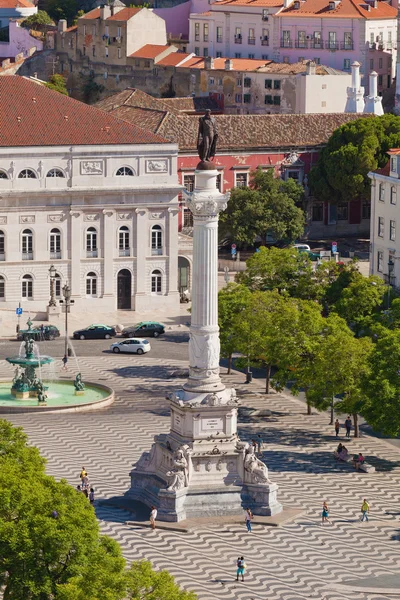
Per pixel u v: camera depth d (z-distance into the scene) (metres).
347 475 180.38
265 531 162.38
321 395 193.12
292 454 187.00
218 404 166.88
